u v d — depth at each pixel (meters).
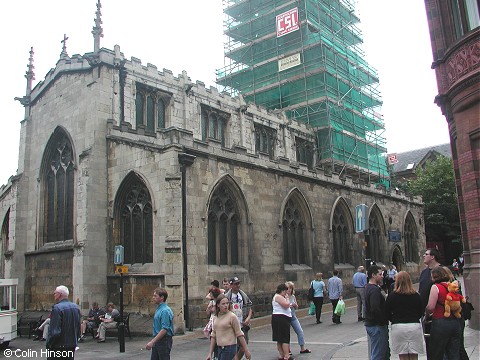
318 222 32.59
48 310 27.89
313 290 23.45
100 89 28.16
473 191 16.69
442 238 59.53
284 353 14.16
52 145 30.86
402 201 44.88
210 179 24.47
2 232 34.91
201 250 23.16
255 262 26.56
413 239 46.47
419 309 9.66
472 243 16.80
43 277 28.75
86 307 24.36
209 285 23.22
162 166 23.00
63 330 10.59
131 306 23.44
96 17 29.83
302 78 50.59
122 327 18.39
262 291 26.61
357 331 19.62
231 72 56.81
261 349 16.88
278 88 52.81
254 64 55.09
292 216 30.81
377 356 10.09
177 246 21.53
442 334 9.62
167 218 22.08
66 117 29.73
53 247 28.45
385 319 10.17
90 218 25.45
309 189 32.28
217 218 25.11
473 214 16.67
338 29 56.25
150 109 33.12
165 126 33.94
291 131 45.72
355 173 52.22
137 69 31.95
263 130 42.66
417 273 45.50
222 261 25.09
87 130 27.50
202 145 24.47
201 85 36.94
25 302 29.97
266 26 55.47
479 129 16.38
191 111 35.53
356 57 58.22
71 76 30.06
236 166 26.36
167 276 21.31
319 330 20.83
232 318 9.93
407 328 9.49
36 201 31.20
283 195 29.67
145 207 24.06
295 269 29.61
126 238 25.19
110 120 27.20
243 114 40.06
